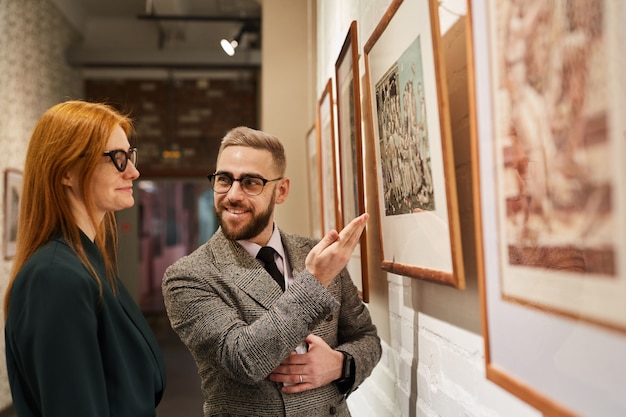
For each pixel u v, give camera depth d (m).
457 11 1.13
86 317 1.06
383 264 1.60
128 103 7.52
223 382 1.38
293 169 3.98
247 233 1.44
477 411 1.09
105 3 6.86
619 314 0.60
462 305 1.16
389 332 1.79
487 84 0.89
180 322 1.36
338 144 2.15
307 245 1.63
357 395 2.40
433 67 1.11
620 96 0.58
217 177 1.46
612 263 0.61
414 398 1.52
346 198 2.04
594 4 0.62
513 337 0.83
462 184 1.13
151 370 1.21
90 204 1.16
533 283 0.78
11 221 4.59
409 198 1.34
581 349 0.67
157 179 7.61
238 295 1.36
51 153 1.15
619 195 0.59
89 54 6.60
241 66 6.92
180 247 12.66
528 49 0.76
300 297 1.23
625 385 0.59
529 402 0.79
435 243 1.18
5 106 4.57
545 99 0.73
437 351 1.33
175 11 6.42
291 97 4.02
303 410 1.38
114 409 1.12
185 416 4.23
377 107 1.57
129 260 7.84
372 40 1.58
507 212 0.84
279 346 1.21
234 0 6.49
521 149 0.80
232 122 7.61
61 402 1.01
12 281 1.12
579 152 0.66
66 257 1.10
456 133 1.16
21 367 1.10
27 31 5.21
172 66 6.85
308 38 4.05
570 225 0.69
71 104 1.20
